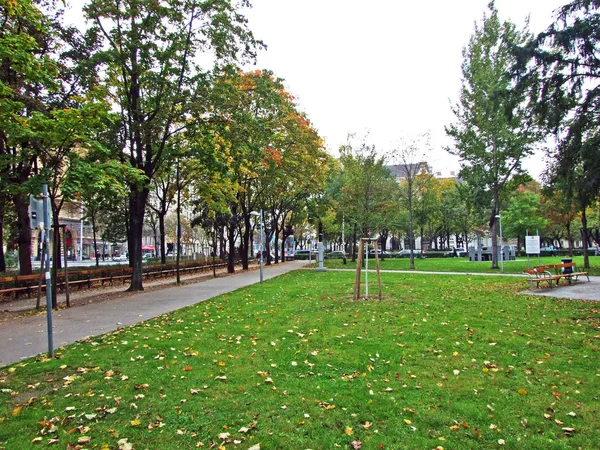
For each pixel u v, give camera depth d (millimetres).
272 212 43562
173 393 4996
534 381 5398
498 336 7684
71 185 11375
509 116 14133
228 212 27875
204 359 6414
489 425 4176
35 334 8625
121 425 4184
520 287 16219
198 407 4574
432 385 5227
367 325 8695
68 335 8492
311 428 4098
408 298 12797
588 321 9188
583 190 12109
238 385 5246
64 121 11547
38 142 12227
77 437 3957
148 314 11016
